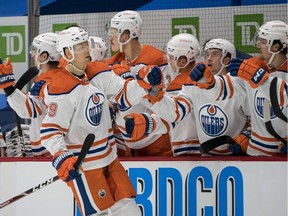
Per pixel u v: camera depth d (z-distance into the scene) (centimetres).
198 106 1123
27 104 1138
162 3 1561
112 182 1008
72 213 1154
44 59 1158
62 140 954
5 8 1623
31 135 1196
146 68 979
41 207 1168
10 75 1097
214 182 1111
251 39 1520
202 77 1093
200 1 1545
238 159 1100
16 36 1616
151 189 1134
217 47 1202
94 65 1013
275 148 1099
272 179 1089
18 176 1181
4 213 1189
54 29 1605
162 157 1130
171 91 1167
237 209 1104
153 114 1077
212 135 1130
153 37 1570
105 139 995
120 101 1017
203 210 1118
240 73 1088
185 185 1123
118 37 1245
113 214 1009
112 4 1578
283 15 1503
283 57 1109
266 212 1094
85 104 975
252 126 1109
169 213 1129
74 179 988
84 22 1591
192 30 1550
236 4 1526
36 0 1469
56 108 957
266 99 1080
